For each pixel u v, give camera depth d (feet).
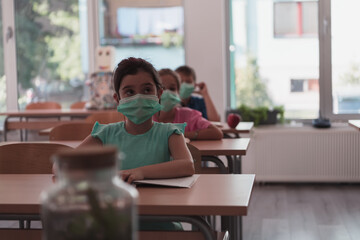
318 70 18.78
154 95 5.82
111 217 2.20
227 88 19.40
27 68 20.71
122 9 20.01
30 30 20.61
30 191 5.20
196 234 4.67
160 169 5.49
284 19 18.90
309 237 11.76
